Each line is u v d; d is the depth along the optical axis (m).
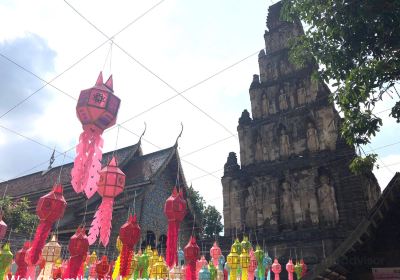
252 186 32.56
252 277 16.62
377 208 10.62
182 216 10.43
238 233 31.02
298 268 21.09
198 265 15.67
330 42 11.44
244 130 35.75
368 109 10.52
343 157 27.78
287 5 12.39
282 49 37.31
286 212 29.88
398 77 10.04
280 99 34.88
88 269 12.93
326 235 25.94
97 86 8.24
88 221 24.45
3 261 8.17
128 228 9.25
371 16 10.17
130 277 11.94
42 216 7.55
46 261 9.66
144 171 29.61
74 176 7.80
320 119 31.08
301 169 30.31
